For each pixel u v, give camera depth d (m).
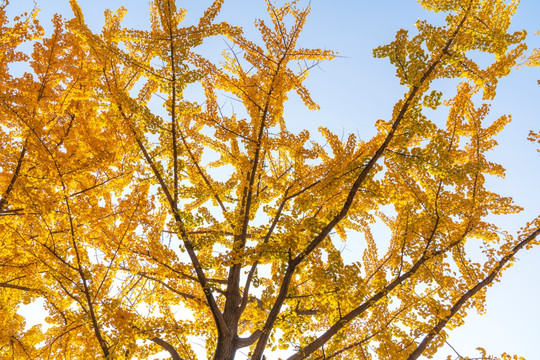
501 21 4.84
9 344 6.18
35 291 5.74
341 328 4.83
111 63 5.17
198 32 4.89
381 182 5.57
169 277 5.39
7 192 5.50
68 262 4.88
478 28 4.74
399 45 4.57
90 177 5.59
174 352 5.48
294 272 4.94
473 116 5.84
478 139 5.86
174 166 5.32
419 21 4.70
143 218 5.10
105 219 5.47
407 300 5.44
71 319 5.07
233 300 5.61
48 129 5.73
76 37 5.71
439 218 5.54
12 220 5.61
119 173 5.73
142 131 5.23
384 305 5.41
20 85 5.55
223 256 5.13
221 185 6.48
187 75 4.91
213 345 5.88
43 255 4.80
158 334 5.28
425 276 5.49
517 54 5.09
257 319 5.91
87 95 5.71
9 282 5.86
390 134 4.70
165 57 4.86
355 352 5.29
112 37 5.11
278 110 5.42
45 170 5.16
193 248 5.32
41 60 5.62
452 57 4.69
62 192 5.00
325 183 5.04
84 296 4.85
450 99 5.95
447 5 4.81
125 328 4.76
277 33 5.29
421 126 4.60
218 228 5.54
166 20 4.80
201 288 5.61
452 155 5.31
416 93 4.64
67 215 4.98
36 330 6.36
